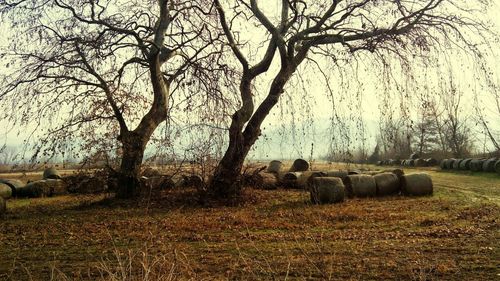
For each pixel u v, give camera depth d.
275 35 15.60
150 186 15.31
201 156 14.41
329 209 12.74
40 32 13.67
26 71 13.55
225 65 14.64
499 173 24.95
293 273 6.34
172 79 16.42
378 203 14.05
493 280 5.77
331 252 7.48
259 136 14.31
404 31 13.55
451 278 5.89
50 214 13.21
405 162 41.16
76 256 7.72
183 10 15.42
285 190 18.44
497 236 8.34
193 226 10.37
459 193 16.64
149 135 15.49
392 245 7.91
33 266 7.10
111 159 15.26
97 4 14.42
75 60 14.30
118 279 5.32
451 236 8.51
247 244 8.30
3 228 10.92
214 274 6.36
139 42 14.55
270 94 15.58
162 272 5.78
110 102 14.58
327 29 14.80
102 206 14.40
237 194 14.91
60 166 14.70
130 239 9.05
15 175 29.41
